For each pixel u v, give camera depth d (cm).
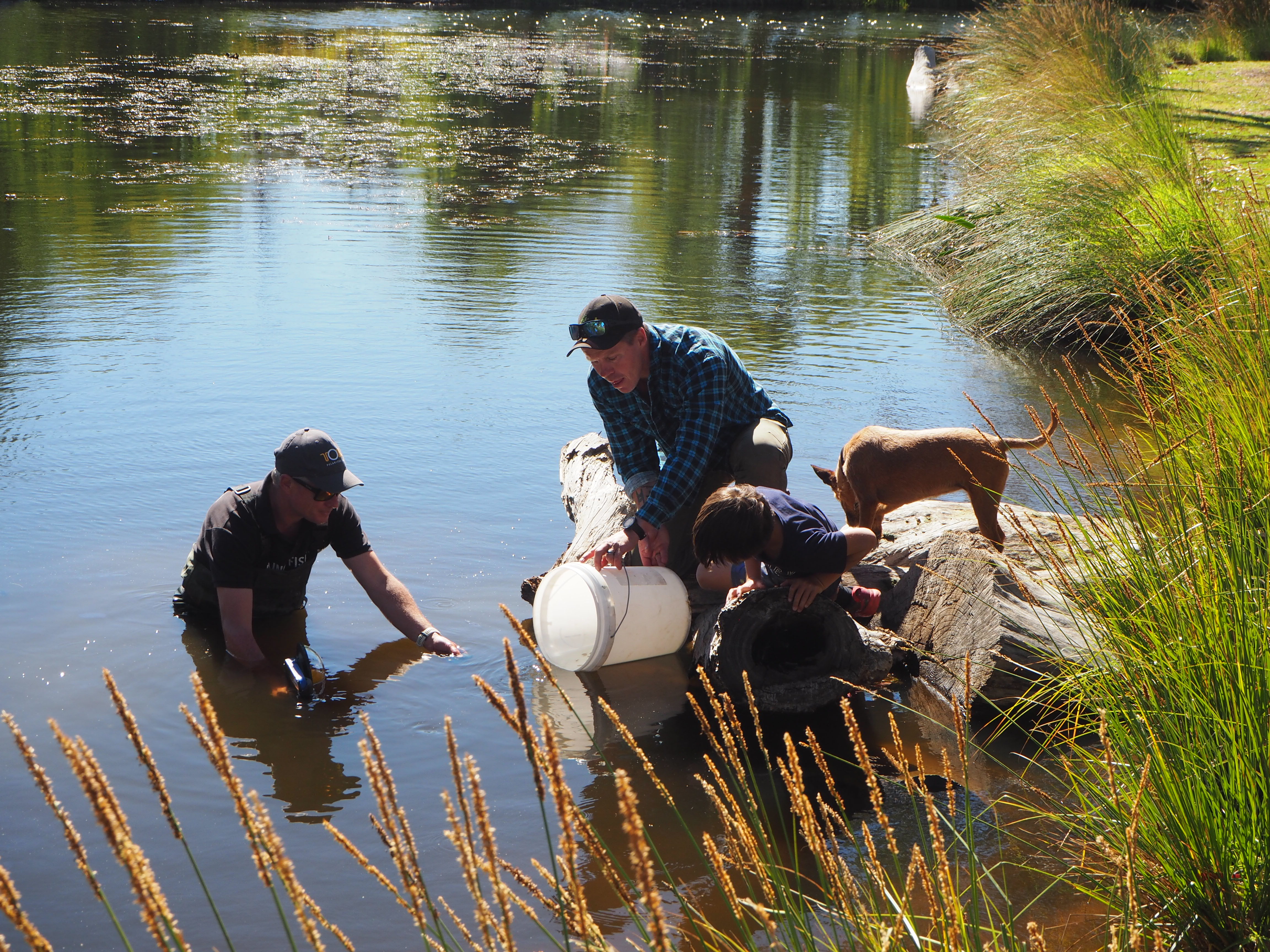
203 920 267
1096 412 671
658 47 3002
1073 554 319
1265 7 2112
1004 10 1823
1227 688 252
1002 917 236
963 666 390
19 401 645
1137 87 1371
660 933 137
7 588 430
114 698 165
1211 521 296
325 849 294
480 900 175
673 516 450
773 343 812
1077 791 285
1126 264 821
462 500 535
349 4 3678
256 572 405
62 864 287
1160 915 238
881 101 2202
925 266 1067
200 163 1433
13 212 1140
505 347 786
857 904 218
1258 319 408
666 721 375
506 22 3450
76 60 2266
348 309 866
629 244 1106
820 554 382
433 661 400
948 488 438
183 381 693
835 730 374
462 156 1555
